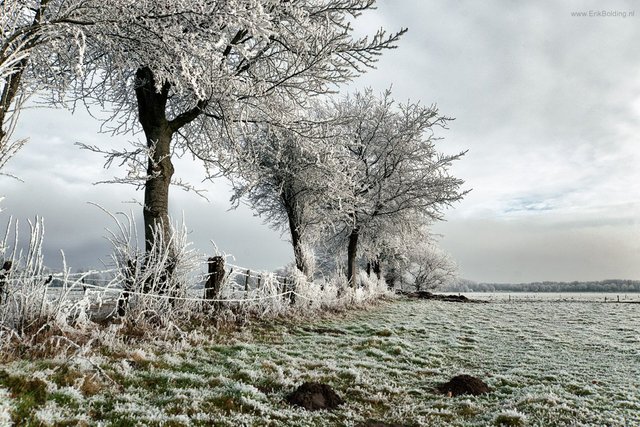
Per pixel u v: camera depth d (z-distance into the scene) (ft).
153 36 24.54
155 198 32.78
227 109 35.76
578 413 18.45
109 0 21.57
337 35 34.73
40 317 18.49
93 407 13.57
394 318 56.13
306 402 17.56
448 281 167.32
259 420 15.03
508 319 65.98
